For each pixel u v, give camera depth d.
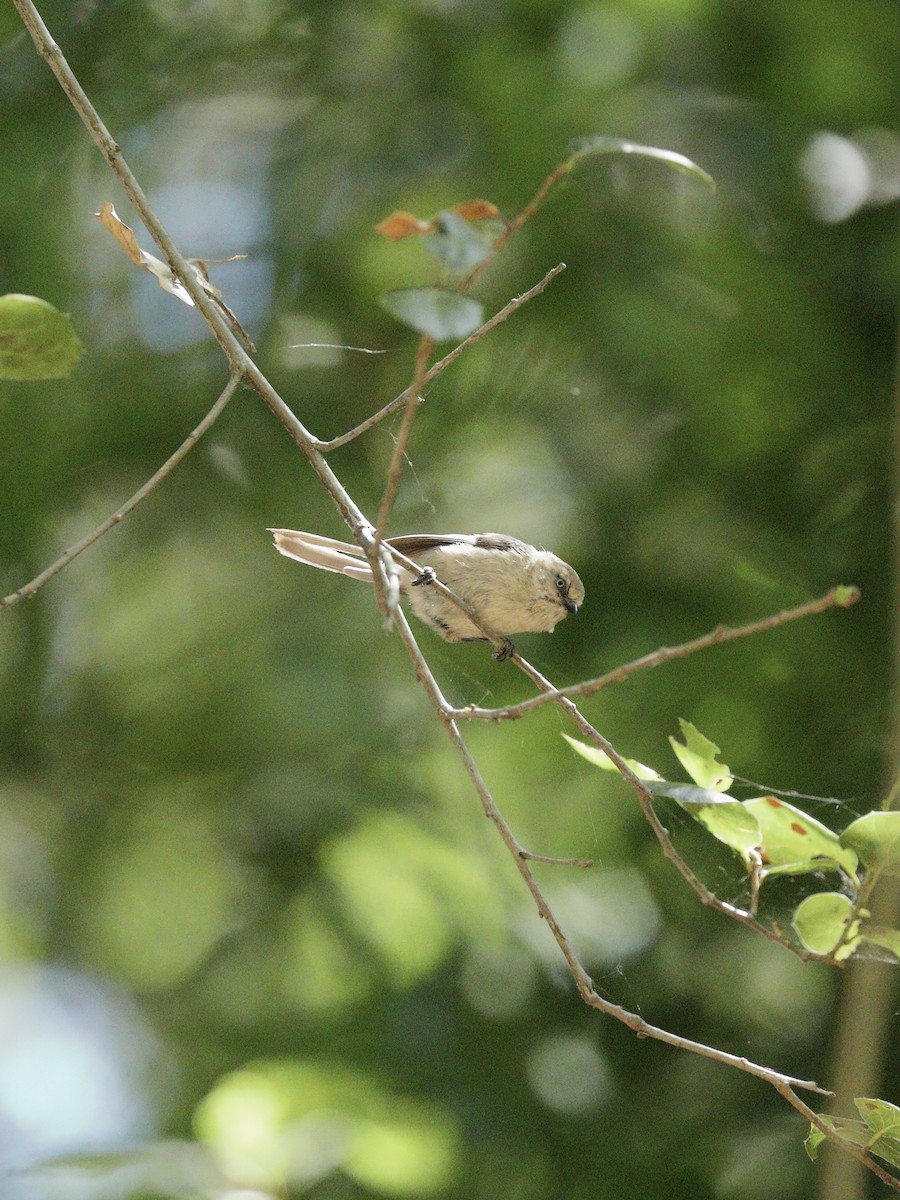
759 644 11.84
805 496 12.55
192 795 13.74
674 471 12.65
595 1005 5.45
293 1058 11.64
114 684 14.40
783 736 11.68
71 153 13.26
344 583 13.75
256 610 14.24
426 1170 8.31
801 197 12.76
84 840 14.22
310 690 12.89
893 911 5.53
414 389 4.50
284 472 13.34
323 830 12.83
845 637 11.94
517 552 10.22
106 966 15.73
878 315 12.46
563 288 12.49
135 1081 15.55
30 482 12.78
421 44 13.64
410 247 13.02
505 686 12.46
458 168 13.05
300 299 13.34
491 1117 11.30
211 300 6.58
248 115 14.52
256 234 13.49
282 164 13.52
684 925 12.20
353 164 13.42
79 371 13.19
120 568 14.28
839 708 11.73
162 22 13.71
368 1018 12.12
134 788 13.94
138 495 5.80
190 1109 12.63
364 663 13.34
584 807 12.76
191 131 14.46
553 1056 11.95
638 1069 11.94
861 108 12.76
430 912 13.04
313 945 13.43
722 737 11.75
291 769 13.21
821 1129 5.32
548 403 13.14
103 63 13.49
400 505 13.37
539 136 12.47
